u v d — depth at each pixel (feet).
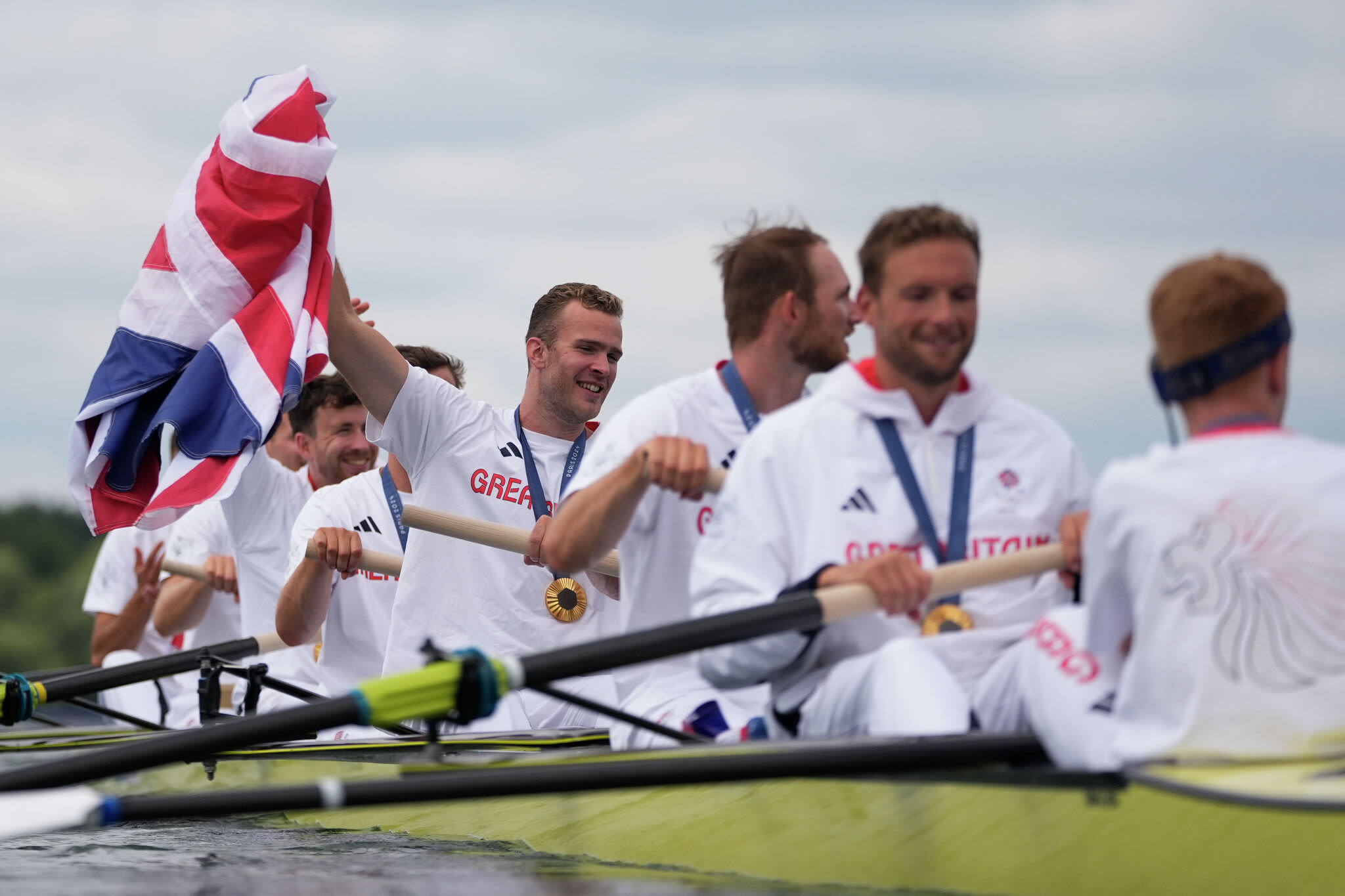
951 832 51.57
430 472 96.07
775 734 62.49
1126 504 46.68
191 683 143.95
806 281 66.85
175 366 93.30
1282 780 43.14
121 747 55.72
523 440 95.96
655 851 63.82
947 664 58.18
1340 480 44.98
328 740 97.76
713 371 70.69
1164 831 45.29
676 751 54.44
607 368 94.43
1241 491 45.11
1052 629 50.93
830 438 59.11
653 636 53.78
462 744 84.28
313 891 59.06
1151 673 46.26
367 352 95.30
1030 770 49.24
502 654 92.48
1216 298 45.75
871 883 54.24
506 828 73.46
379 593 107.76
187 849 74.69
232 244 92.89
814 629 57.72
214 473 90.43
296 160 93.04
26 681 89.66
